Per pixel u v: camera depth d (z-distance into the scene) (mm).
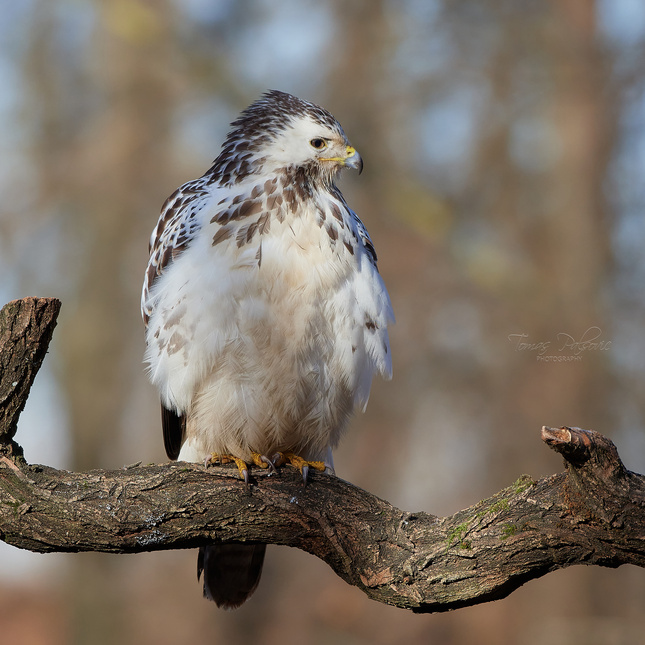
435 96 15812
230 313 5828
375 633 15648
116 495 4969
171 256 6184
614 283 14805
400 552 4777
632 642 13250
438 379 15117
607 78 15133
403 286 15398
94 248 16094
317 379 6109
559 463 14500
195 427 6316
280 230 5891
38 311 4914
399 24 16125
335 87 16234
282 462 6281
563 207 15016
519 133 15555
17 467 4977
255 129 6363
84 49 16547
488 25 15680
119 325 16109
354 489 5070
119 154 16141
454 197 15828
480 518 4539
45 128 16469
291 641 15422
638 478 4160
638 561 4246
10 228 16141
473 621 15086
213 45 16547
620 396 14438
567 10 15391
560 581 14156
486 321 15117
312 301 5918
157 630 15172
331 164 6344
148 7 16406
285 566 15859
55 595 19016
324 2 16359
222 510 5016
